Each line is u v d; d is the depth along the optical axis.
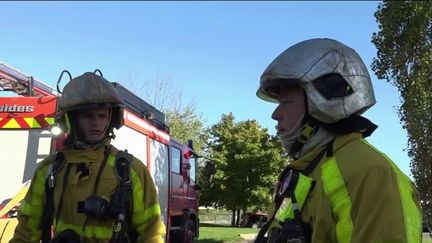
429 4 7.47
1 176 6.07
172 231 10.65
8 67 7.35
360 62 1.86
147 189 2.94
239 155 32.12
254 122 33.47
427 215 7.90
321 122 1.80
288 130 1.89
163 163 9.42
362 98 1.79
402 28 7.88
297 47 1.89
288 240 1.67
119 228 2.74
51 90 8.17
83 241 2.70
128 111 7.73
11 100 6.23
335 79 1.78
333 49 1.83
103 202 2.71
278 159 32.06
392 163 1.63
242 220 33.22
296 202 1.70
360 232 1.51
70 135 2.93
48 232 2.82
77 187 2.78
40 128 6.15
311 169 1.75
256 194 31.77
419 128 7.73
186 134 34.44
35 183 2.91
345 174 1.60
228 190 32.09
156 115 9.48
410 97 7.78
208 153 34.50
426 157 7.88
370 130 1.78
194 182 11.77
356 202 1.55
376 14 8.14
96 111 2.88
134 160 2.97
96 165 2.83
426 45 7.67
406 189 1.58
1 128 6.20
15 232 2.92
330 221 1.60
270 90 2.00
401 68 7.90
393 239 1.46
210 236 16.20
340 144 1.71
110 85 3.00
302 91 1.86
